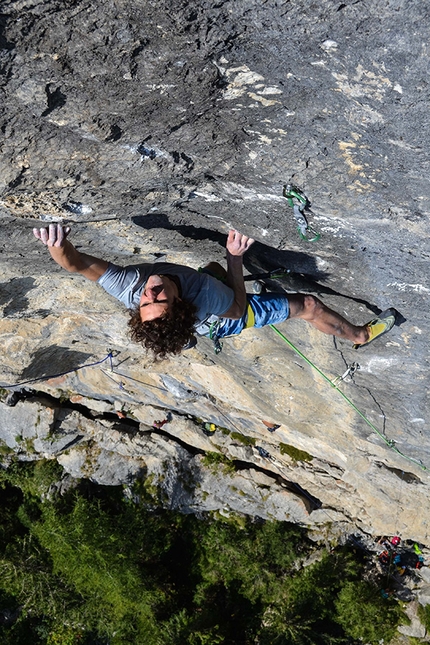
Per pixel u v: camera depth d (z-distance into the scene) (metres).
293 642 13.16
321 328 4.84
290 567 13.47
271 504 12.45
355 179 3.52
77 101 3.20
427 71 2.75
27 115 3.30
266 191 3.86
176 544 14.20
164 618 13.81
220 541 13.70
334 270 4.70
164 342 3.30
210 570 13.98
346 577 12.96
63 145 3.55
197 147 3.57
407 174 3.37
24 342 8.52
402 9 2.54
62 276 6.47
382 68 2.79
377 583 12.91
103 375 10.68
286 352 6.73
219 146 3.55
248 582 13.73
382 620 12.70
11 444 13.32
